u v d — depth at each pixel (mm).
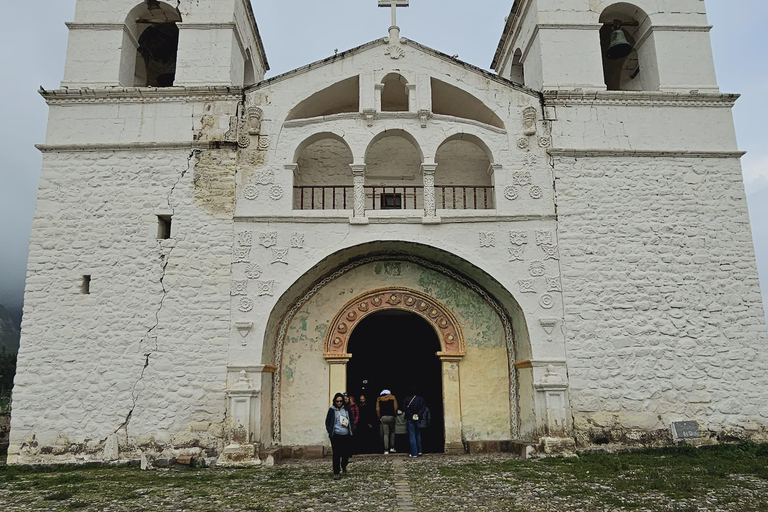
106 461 11008
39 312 11656
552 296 12141
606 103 13172
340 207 13945
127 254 11969
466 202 14086
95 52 13078
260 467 10641
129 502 7516
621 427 11602
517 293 12156
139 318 11680
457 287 13258
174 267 11930
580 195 12664
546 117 13039
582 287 12195
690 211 12664
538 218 12492
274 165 12508
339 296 13055
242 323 11633
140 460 11000
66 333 11578
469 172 14312
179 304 11766
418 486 8367
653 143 13000
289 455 12188
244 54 15023
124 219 12148
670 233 12531
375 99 13023
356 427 12531
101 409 11273
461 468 9992
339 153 14172
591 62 13492
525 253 12344
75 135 12508
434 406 16688
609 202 12641
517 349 12805
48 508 7227
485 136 12898
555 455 11047
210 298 11812
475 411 12734
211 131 12617
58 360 11453
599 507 6910
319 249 12164
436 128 12898
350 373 17156
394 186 13508
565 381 11664
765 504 6898
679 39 13727
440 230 12422
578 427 11570
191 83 12953
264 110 12781
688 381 11820
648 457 10688
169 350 11547
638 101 13188
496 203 12586
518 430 12672
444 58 13289
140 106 12719
